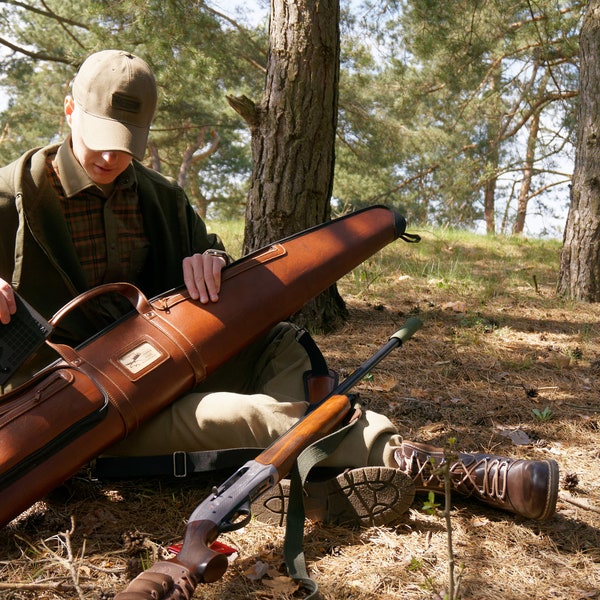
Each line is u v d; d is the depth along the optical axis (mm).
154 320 2346
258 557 2131
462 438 3146
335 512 2301
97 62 2291
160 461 2322
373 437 2352
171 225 2748
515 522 2398
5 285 2080
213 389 2766
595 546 2295
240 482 1928
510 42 15188
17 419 2018
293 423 2293
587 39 6430
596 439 3213
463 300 5902
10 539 2170
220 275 2500
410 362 4191
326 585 2004
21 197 2344
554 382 4008
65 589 1930
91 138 2254
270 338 2822
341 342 4496
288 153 4520
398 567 2098
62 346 2176
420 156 18203
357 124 16828
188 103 17750
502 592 2004
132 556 2104
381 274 6469
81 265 2527
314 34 4438
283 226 4578
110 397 2162
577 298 6312
